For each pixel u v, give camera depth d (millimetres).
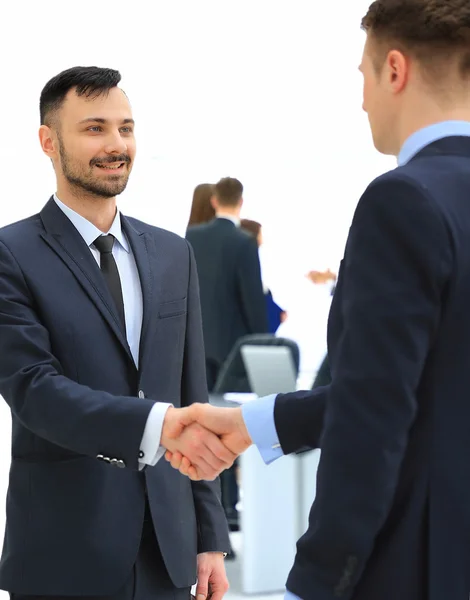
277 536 4293
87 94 2086
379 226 1365
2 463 6000
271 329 6215
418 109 1493
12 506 2037
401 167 1435
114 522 1989
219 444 1904
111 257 2127
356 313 1343
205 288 5297
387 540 1376
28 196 8930
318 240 9227
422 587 1360
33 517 1999
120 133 2127
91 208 2121
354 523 1290
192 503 2170
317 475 1351
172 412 1913
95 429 1912
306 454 4336
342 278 1468
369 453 1288
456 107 1483
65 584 1961
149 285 2129
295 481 4328
